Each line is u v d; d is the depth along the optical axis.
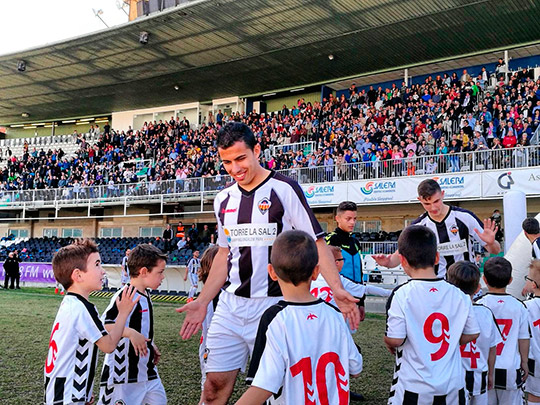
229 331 3.48
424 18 20.02
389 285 15.27
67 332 3.14
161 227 26.41
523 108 17.98
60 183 28.12
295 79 27.11
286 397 2.47
